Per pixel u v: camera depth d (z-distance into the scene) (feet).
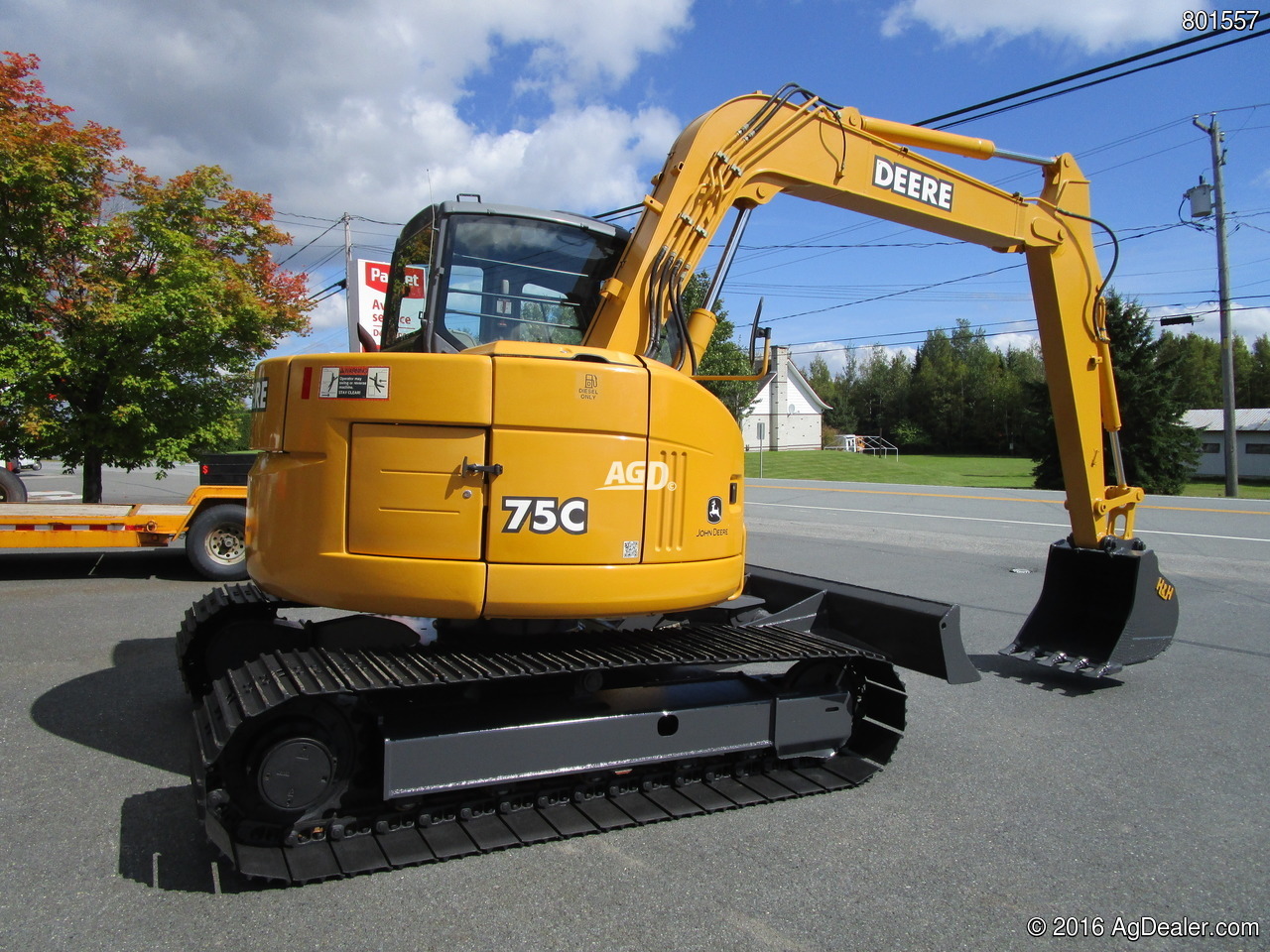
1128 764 15.61
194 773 12.06
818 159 16.79
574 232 15.30
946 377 266.16
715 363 116.06
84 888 10.61
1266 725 17.75
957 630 14.75
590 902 10.53
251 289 40.42
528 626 13.70
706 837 12.44
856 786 14.42
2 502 36.09
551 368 12.19
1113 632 20.34
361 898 10.53
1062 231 20.36
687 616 16.03
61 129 35.86
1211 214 87.92
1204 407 237.04
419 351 14.58
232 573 31.83
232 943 9.50
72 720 16.53
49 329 36.55
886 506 61.11
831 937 9.87
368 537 12.02
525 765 12.32
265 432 13.10
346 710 11.70
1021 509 58.85
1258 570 35.01
